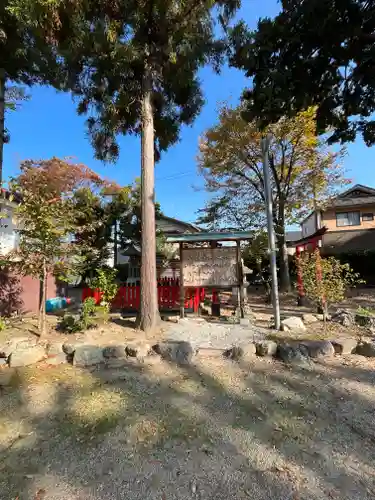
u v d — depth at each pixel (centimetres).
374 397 282
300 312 733
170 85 609
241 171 1399
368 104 438
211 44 552
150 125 564
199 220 1738
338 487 169
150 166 558
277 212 1370
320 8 350
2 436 222
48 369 355
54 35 460
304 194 1330
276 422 239
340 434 222
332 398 281
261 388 303
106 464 190
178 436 220
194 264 639
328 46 385
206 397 284
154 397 284
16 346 392
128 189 1506
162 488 170
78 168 1575
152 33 531
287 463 190
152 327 516
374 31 365
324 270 506
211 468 186
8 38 531
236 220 1600
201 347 425
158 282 792
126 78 567
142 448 206
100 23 473
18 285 669
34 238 465
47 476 180
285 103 437
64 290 873
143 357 386
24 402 274
